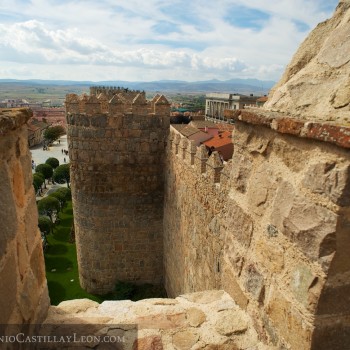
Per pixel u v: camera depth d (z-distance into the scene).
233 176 3.80
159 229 16.31
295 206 2.68
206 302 3.86
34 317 3.25
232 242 3.86
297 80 3.22
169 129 14.77
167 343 3.34
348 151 2.19
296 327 2.67
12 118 2.69
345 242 2.35
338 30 3.06
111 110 14.57
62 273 19.16
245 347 3.23
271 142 3.05
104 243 16.27
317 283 2.45
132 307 3.85
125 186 15.58
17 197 2.95
